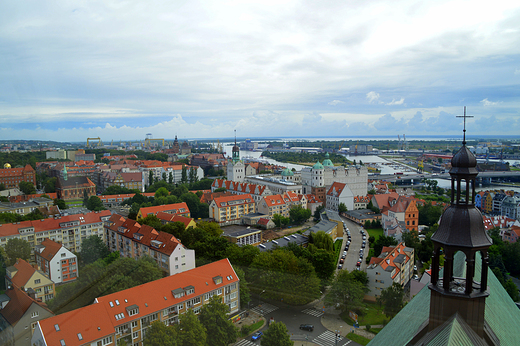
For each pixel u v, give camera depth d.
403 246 68.19
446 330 15.50
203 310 34.78
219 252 58.53
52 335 27.94
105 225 60.69
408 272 59.28
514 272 78.12
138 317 34.28
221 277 40.84
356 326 32.62
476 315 15.70
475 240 14.98
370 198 170.12
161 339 33.12
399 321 19.89
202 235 67.69
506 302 21.61
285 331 31.88
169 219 100.19
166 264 53.62
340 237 110.50
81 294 33.91
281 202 145.12
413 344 17.06
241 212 145.25
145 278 40.50
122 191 187.38
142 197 160.88
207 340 33.09
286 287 38.31
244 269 43.50
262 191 169.62
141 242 57.38
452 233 15.35
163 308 36.47
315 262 50.56
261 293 39.28
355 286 37.88
